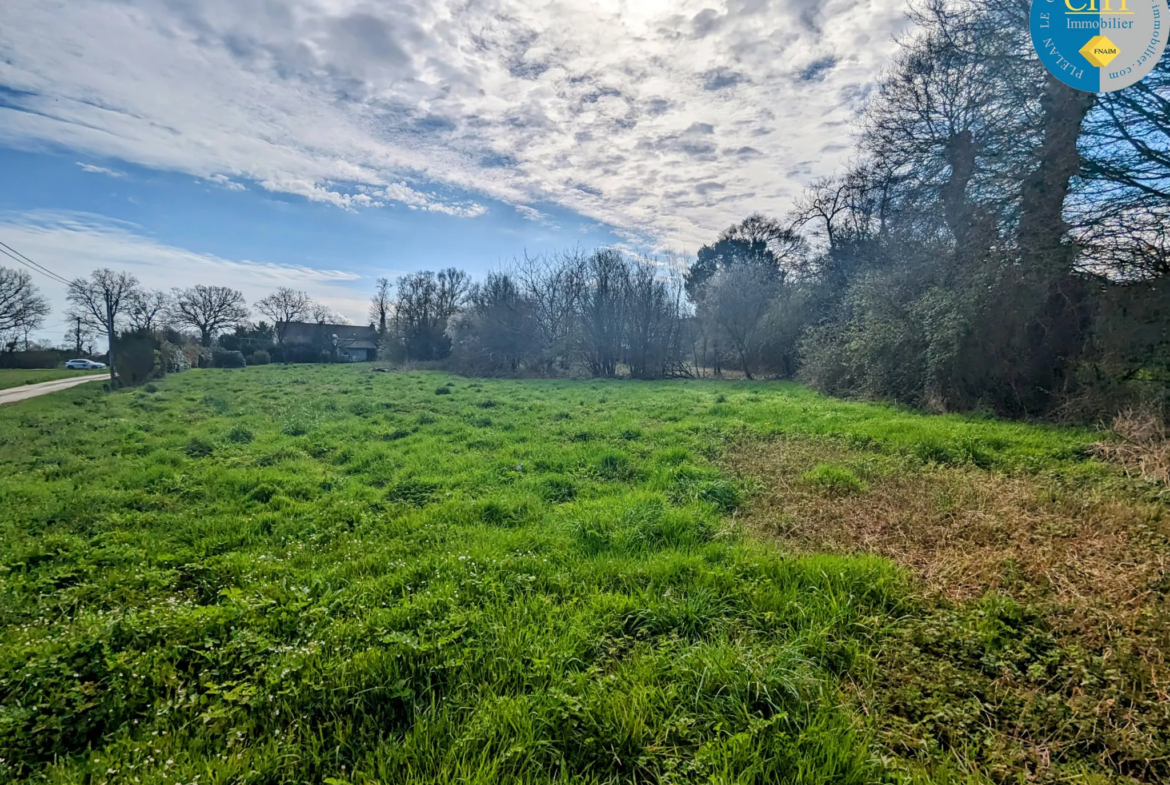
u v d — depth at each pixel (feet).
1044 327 33.40
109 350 79.51
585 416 41.91
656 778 7.30
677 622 11.05
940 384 38.91
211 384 78.79
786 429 31.83
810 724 7.97
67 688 8.70
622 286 89.40
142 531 17.76
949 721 8.27
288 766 7.35
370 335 229.66
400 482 22.91
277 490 22.16
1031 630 10.27
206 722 8.14
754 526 17.15
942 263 39.45
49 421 43.42
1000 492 18.53
